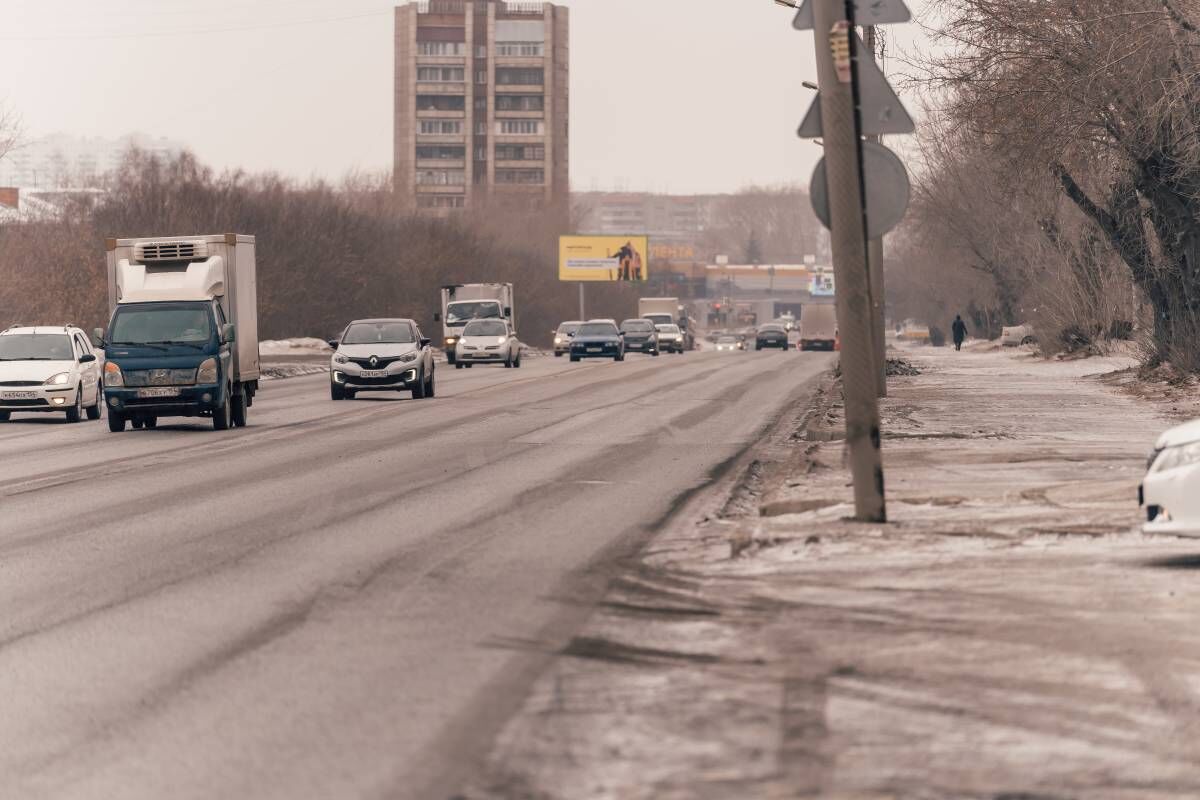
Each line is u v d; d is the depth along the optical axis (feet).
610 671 52.24
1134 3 193.36
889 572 70.44
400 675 52.54
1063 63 206.08
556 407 215.72
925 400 202.08
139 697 50.34
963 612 60.59
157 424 197.06
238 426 188.14
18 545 87.04
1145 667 50.70
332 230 588.09
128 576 75.36
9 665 55.67
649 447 150.00
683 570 73.87
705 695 48.26
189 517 98.27
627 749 42.16
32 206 556.51
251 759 42.50
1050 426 154.92
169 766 42.04
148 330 182.70
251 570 76.43
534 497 107.86
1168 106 195.83
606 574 73.36
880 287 208.74
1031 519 83.76
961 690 48.14
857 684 49.21
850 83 79.61
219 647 58.08
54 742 44.98
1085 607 61.00
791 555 76.59
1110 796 37.19
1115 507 87.61
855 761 40.45
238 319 192.13
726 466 130.52
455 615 63.62
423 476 122.83
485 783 39.29
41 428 194.18
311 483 118.11
